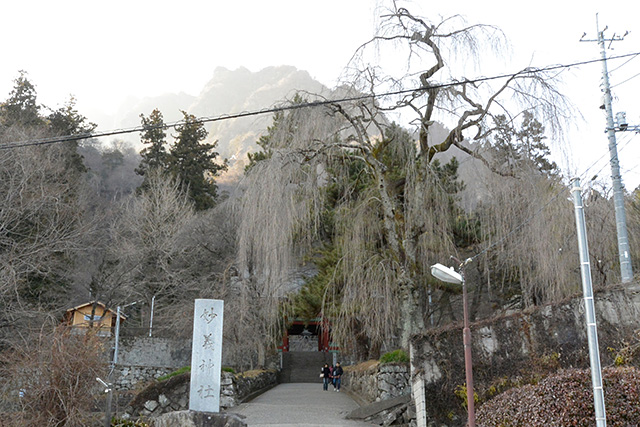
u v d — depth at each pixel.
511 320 16.30
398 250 20.47
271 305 24.69
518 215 19.70
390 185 21.55
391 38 19.73
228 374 22.92
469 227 23.38
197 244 35.94
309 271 31.34
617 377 12.45
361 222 21.12
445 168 26.56
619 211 18.81
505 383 15.73
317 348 50.16
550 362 15.59
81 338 15.34
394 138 20.66
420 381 16.25
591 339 10.49
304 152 20.44
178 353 32.44
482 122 19.22
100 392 16.48
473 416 12.37
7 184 23.80
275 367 38.38
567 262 20.83
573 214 20.95
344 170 22.77
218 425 14.71
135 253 33.75
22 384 14.27
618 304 15.72
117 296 34.94
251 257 21.12
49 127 41.38
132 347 31.67
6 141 25.11
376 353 27.06
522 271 20.69
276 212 19.58
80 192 36.91
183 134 52.59
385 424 17.53
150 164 52.19
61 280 29.73
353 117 20.50
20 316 21.14
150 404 21.22
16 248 23.05
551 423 12.11
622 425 11.74
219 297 28.69
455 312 27.95
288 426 17.50
